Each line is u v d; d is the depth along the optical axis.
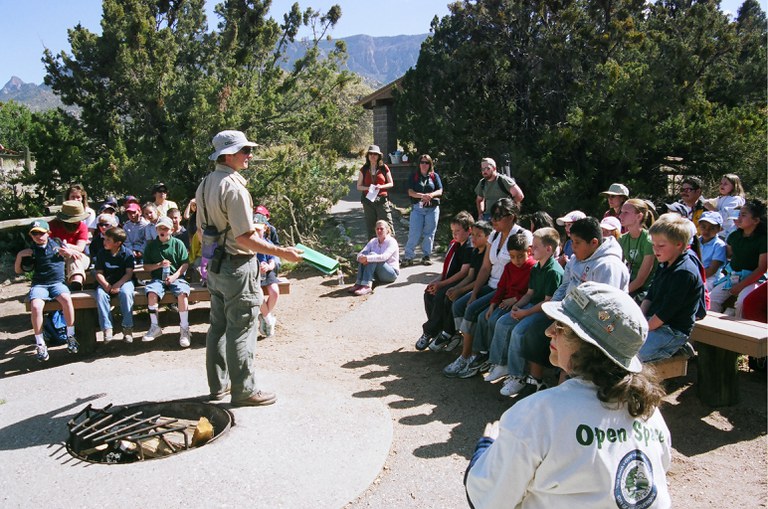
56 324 6.84
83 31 12.15
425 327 6.37
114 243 6.79
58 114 12.45
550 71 13.03
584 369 1.86
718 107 13.63
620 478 1.78
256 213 7.30
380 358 6.22
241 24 14.30
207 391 5.07
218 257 4.50
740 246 6.07
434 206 10.23
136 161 11.43
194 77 12.91
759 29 18.19
